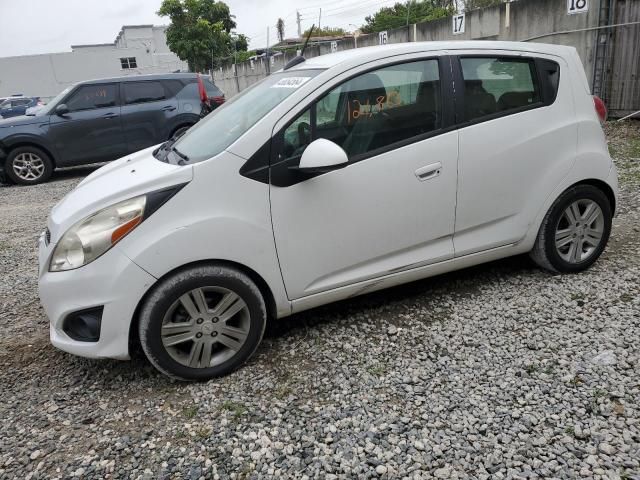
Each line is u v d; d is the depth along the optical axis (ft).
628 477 7.02
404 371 9.79
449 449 7.80
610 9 32.30
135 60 155.22
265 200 9.77
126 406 9.34
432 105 11.00
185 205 9.33
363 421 8.52
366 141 10.50
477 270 13.92
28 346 11.66
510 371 9.53
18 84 146.51
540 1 36.11
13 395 9.88
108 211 9.25
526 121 11.81
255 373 10.05
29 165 31.89
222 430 8.53
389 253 11.05
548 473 7.22
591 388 8.87
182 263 9.25
